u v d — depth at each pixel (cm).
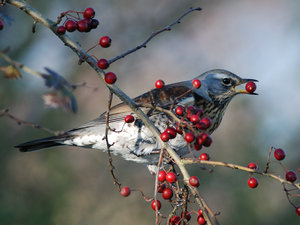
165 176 555
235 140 1426
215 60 1834
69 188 1291
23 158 1306
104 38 533
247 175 1334
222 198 1327
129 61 1789
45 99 578
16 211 1161
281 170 1341
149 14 1858
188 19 1895
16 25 1460
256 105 1513
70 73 1586
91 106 1580
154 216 1348
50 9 1581
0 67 565
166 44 1866
